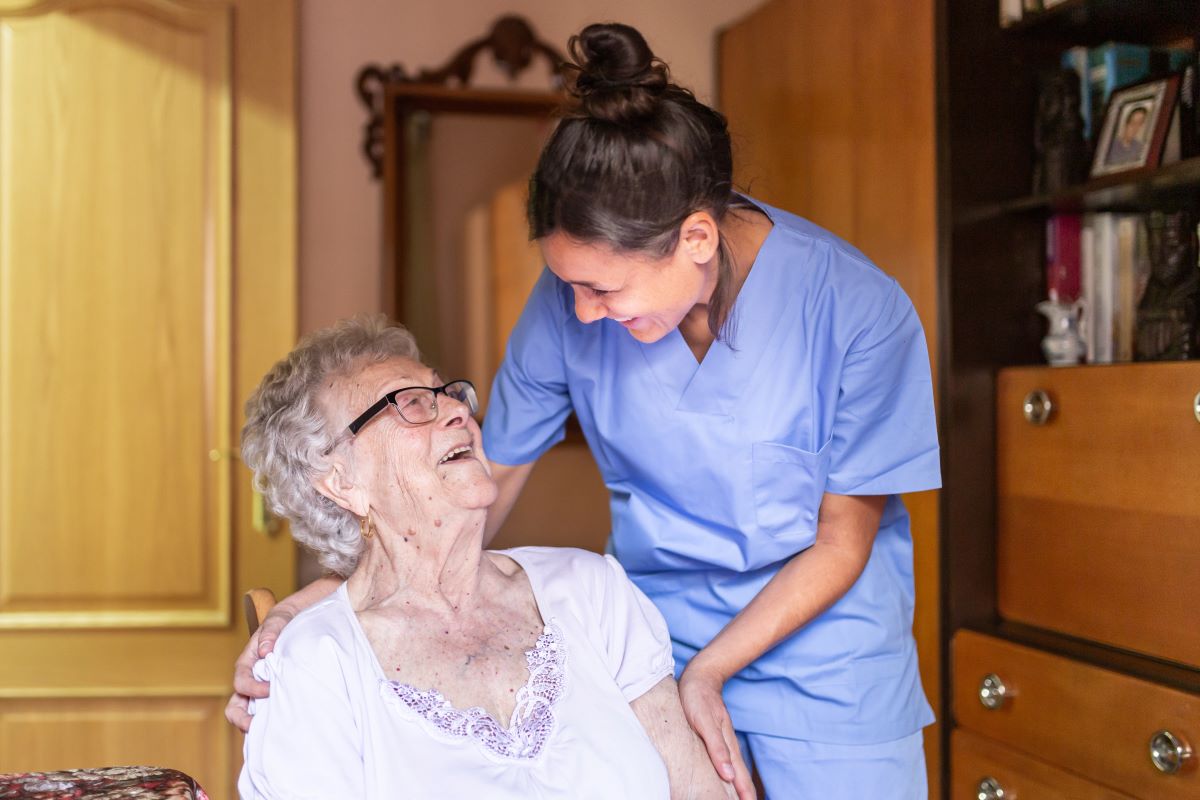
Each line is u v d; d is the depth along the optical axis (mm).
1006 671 1833
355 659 1152
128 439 2590
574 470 2822
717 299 1239
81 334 2580
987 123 1963
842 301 1288
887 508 1429
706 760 1252
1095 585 1738
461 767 1114
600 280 1086
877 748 1363
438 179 2752
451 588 1238
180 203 2617
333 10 2764
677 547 1371
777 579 1331
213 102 2641
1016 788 1803
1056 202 1861
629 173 1031
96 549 2580
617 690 1242
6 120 2561
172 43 2623
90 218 2586
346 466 1229
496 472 1520
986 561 1964
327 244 2752
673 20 2918
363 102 2754
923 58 2014
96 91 2594
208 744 2594
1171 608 1598
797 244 1299
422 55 2793
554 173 1053
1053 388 1819
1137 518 1653
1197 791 1489
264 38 2658
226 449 2611
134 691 2578
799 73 2479
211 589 2609
